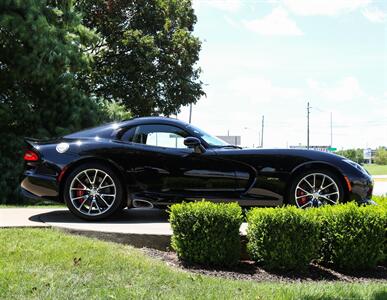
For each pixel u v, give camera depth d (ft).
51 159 20.30
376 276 16.67
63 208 26.02
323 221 17.37
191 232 16.48
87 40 50.42
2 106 44.11
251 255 17.04
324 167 20.24
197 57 90.58
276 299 12.33
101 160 20.30
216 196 20.21
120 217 21.83
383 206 19.61
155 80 85.76
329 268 17.21
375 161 381.19
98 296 11.86
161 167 20.30
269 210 16.62
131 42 83.35
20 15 41.88
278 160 20.18
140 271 14.23
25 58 41.86
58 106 46.85
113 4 85.46
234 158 20.22
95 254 15.19
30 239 16.34
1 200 42.63
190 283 13.69
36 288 12.11
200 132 21.24
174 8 89.51
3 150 44.88
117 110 53.83
